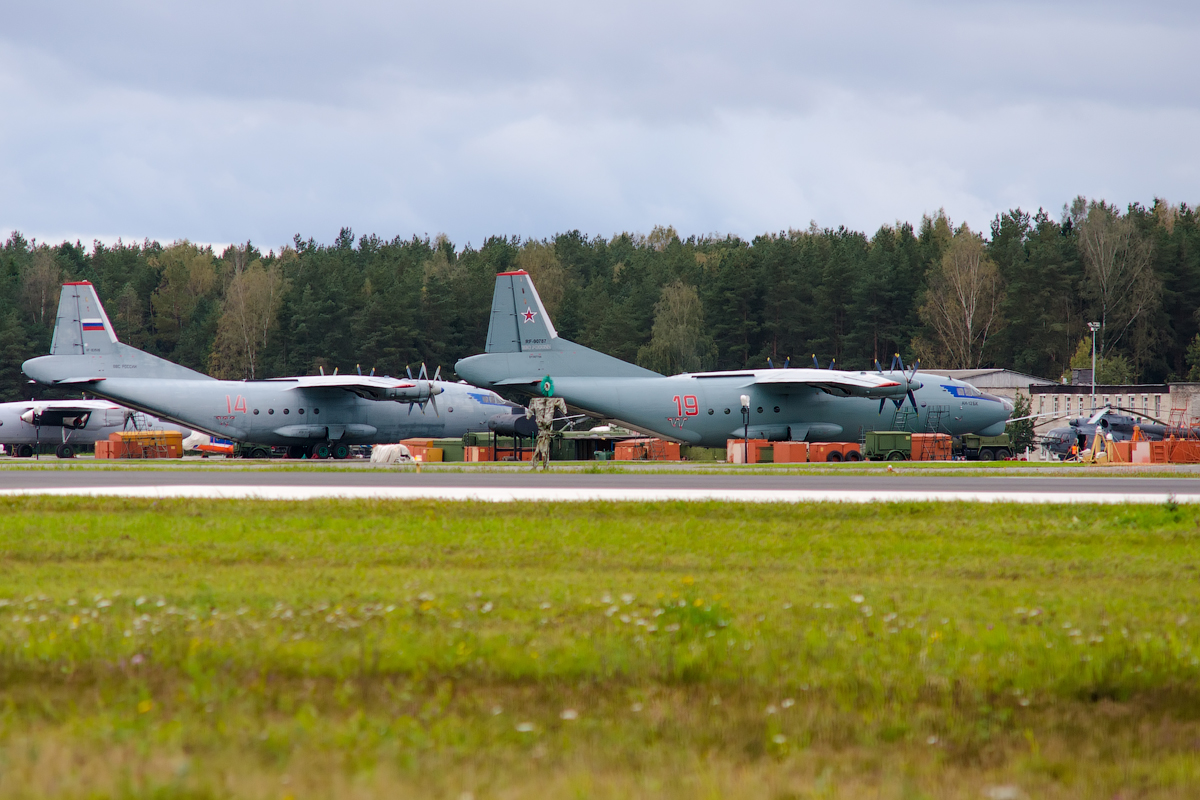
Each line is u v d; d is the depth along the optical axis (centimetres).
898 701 2625
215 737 2273
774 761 2195
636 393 17738
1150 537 5888
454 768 2106
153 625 3372
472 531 6191
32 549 5375
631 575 4578
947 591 4144
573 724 2419
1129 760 2220
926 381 18912
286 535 5997
